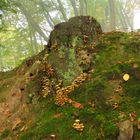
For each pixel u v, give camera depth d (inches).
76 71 86.3
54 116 73.5
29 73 98.0
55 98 80.3
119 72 80.0
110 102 72.4
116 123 64.8
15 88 97.1
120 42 93.0
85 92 76.9
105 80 78.7
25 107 86.7
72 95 78.2
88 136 64.8
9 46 394.0
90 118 68.4
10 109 91.0
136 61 82.2
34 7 371.9
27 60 112.7
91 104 72.9
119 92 75.0
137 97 72.6
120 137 60.6
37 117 79.0
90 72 85.3
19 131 78.3
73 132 66.8
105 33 100.7
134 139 61.2
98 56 89.2
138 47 90.2
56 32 97.5
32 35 394.3
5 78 115.9
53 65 89.2
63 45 92.7
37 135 69.2
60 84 84.3
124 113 67.9
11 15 354.9
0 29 171.2
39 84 88.3
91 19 100.0
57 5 370.3
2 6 139.9
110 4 352.8
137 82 77.1
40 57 104.7
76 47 91.6
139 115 66.2
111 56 89.0
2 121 87.7
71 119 70.0
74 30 95.6
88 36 95.5
